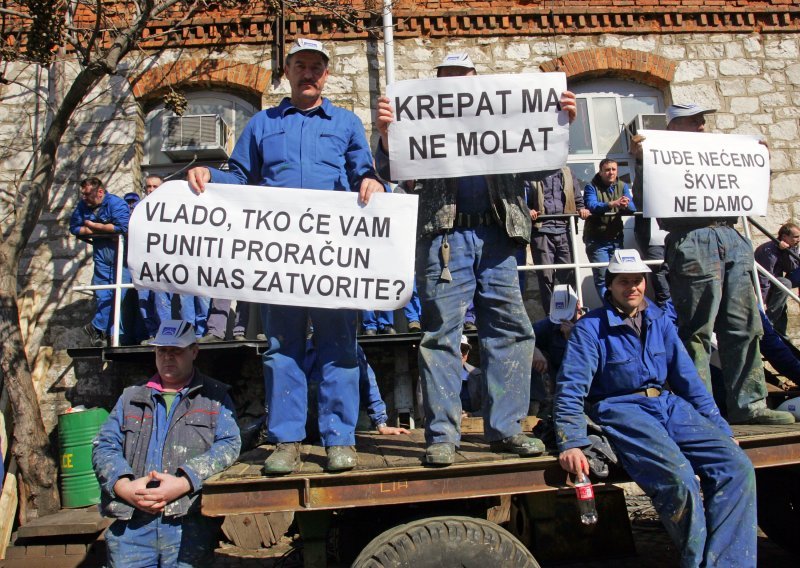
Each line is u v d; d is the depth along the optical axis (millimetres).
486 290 3617
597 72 8180
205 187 3600
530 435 3730
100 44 7789
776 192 7926
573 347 3590
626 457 3334
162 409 3654
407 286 3504
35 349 7242
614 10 8109
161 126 8070
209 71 7867
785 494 4516
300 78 3725
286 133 3695
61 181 7633
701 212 4562
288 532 5098
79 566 5375
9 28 7539
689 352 4422
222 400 3727
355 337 3570
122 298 6727
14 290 6336
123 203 6609
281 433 3346
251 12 7945
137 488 3268
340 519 3738
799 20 8312
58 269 7441
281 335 3508
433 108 3639
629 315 3664
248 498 3029
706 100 8102
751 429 3818
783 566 4660
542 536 4359
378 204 3553
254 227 3555
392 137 3631
